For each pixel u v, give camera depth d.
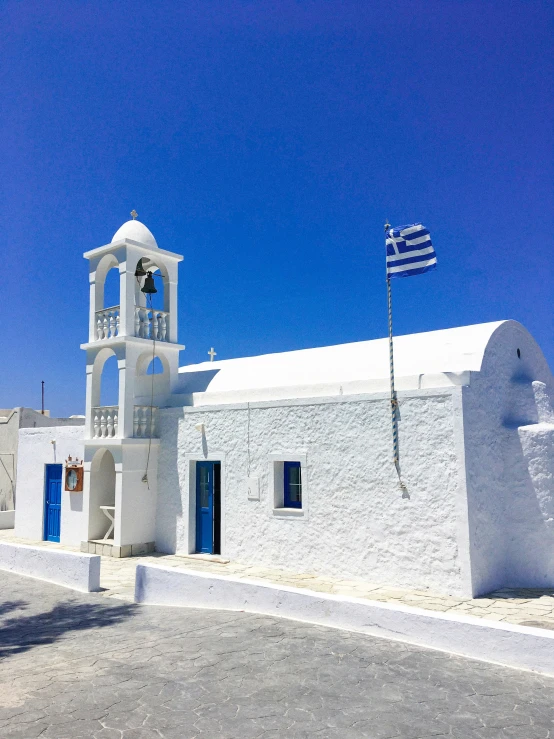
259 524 13.16
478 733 5.27
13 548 13.80
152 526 15.29
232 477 13.77
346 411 12.00
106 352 15.92
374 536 11.38
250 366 15.66
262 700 5.98
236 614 9.27
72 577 12.01
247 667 6.89
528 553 11.03
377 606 8.11
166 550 15.00
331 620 8.52
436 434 10.75
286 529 12.70
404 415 11.16
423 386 11.20
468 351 11.70
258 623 8.68
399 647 7.55
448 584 10.38
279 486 13.12
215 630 8.39
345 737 5.21
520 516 11.20
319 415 12.40
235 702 5.94
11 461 22.16
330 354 14.47
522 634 6.86
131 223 16.53
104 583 12.19
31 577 12.98
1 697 6.22
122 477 14.78
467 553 10.20
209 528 14.50
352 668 6.82
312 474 12.38
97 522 15.87
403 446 11.12
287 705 5.86
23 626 9.36
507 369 12.39
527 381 12.51
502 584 11.00
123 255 15.48
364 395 11.77
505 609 9.42
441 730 5.32
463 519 10.29
